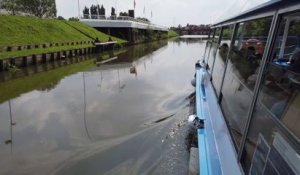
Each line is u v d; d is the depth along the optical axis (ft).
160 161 21.94
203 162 13.16
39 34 93.25
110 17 168.25
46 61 75.46
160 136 25.90
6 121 31.22
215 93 20.40
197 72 35.47
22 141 26.03
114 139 25.85
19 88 46.57
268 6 9.79
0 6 111.14
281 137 7.98
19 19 95.20
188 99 37.73
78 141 25.66
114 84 48.01
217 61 23.52
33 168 21.50
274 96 8.86
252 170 9.59
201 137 15.80
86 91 43.39
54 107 35.81
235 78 14.79
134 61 82.89
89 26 149.18
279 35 9.39
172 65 72.08
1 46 66.59
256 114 10.05
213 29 36.40
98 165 21.68
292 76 7.95
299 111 7.38
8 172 21.06
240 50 15.10
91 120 30.73
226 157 11.99
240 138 11.69
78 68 68.13
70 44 99.81
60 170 21.13
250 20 13.20
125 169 21.08
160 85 46.57
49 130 28.40
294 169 7.16
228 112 14.82
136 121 29.94
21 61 65.82
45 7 136.15
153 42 202.08
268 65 9.64
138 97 39.22
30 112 34.06
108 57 94.89
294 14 8.52
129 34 163.22
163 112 32.58
